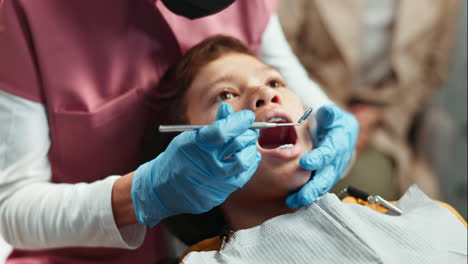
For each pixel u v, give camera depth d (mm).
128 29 1070
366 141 1823
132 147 1134
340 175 1142
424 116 2115
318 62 1843
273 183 956
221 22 1223
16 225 975
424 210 1007
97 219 916
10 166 962
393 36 1816
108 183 937
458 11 1895
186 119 1053
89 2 1001
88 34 1016
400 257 876
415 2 1787
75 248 1186
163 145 1116
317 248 882
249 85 1027
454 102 2199
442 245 911
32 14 938
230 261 891
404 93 1867
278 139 1040
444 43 1858
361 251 858
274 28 1339
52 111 1004
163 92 1123
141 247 1265
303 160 949
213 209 1092
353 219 910
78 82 1015
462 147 2188
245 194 995
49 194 970
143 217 883
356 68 1799
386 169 1759
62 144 1050
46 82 978
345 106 1854
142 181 869
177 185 824
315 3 1761
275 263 881
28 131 964
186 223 1156
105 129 1067
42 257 1189
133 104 1096
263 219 1018
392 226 922
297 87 1326
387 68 1872
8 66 938
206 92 1038
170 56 1152
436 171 2184
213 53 1103
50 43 968
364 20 1805
